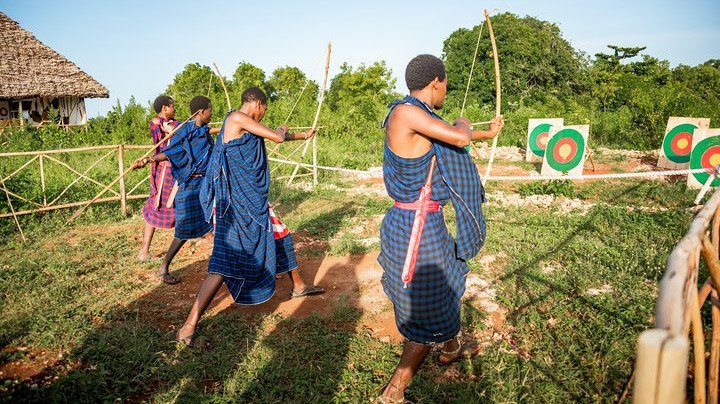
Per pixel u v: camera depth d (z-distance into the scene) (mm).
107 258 5695
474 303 4305
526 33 37062
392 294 2875
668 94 16172
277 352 3533
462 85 37719
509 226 6520
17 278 4938
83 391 3061
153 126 5633
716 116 15266
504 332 3801
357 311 4223
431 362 3410
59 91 24453
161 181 5316
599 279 4691
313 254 5777
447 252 2797
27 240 6387
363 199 8664
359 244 6035
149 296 4613
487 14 2949
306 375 3254
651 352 972
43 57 25375
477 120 21047
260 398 3061
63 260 5539
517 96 37000
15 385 3117
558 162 10992
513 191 9234
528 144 13406
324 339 3695
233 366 3391
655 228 6137
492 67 36344
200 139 4789
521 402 2957
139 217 7645
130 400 3072
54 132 18641
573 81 41375
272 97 35562
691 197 8070
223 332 3822
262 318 4066
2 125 22562
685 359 957
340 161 13039
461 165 2691
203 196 3877
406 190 2725
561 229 6332
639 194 8523
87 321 4059
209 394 3070
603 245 5660
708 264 1934
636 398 1013
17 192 7789
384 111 21250
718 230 2514
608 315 3904
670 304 1147
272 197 8852
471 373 3268
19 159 12672
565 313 4020
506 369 3271
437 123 2508
